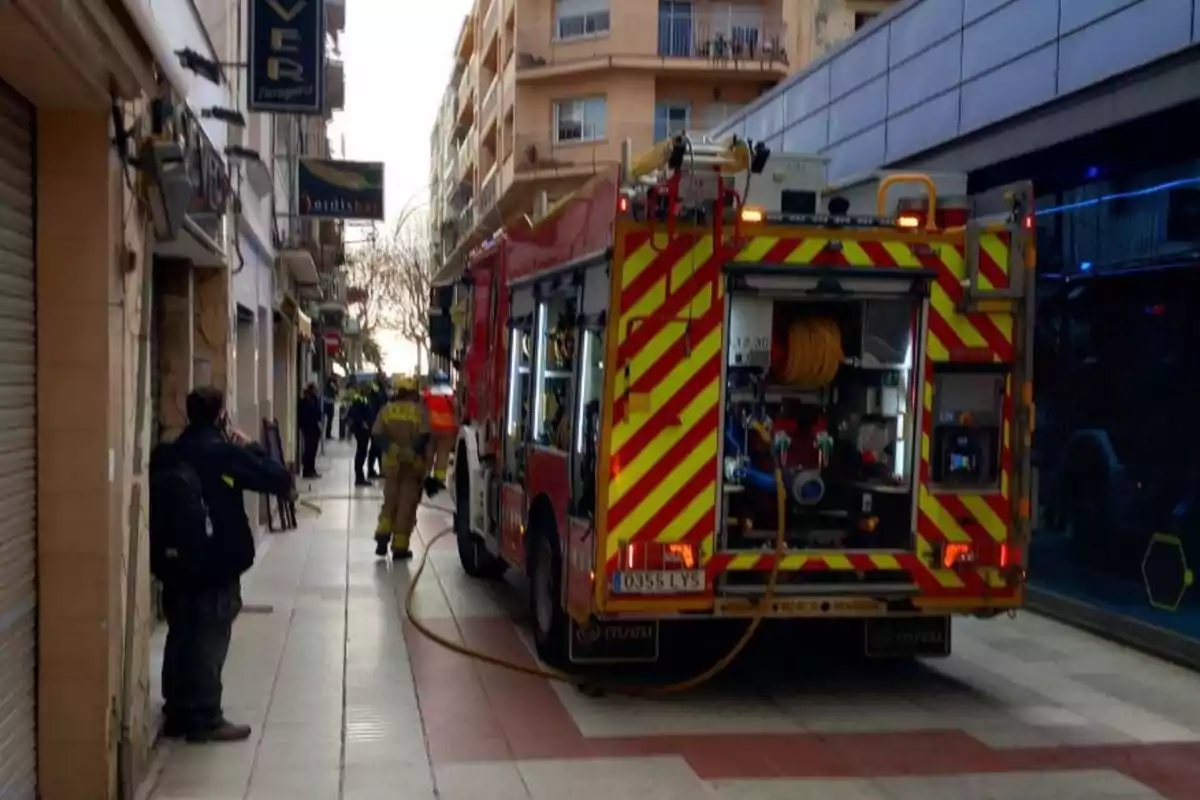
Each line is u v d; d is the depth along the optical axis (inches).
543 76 1441.9
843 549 281.9
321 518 649.0
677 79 1432.1
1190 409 338.0
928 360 283.4
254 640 348.8
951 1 452.8
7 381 185.5
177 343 393.4
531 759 245.8
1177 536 341.7
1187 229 341.1
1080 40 370.3
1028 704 293.3
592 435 287.0
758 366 281.7
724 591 275.1
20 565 191.9
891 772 240.2
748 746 256.8
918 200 292.0
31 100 193.5
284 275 831.1
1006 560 285.9
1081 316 397.4
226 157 428.1
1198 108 327.3
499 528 396.5
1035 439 421.1
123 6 187.2
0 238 182.2
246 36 501.0
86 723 201.5
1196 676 322.3
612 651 298.7
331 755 245.6
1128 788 231.9
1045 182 420.8
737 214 271.7
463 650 336.8
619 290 268.7
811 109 597.3
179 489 243.0
